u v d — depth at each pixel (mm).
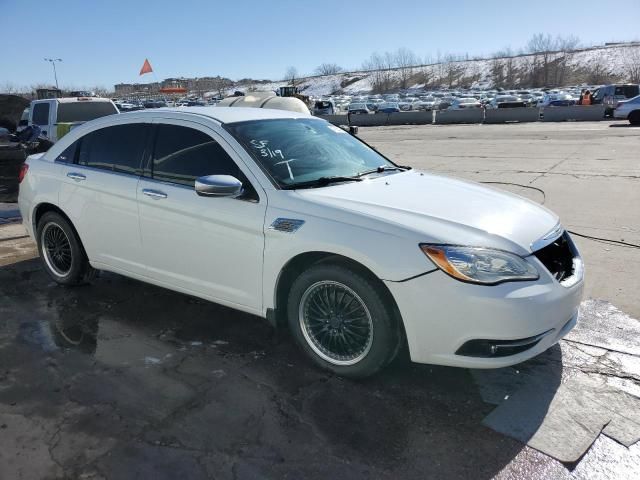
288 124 4305
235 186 3438
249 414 3039
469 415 3020
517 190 9508
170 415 3033
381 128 30859
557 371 3459
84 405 3135
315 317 3471
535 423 2939
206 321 4266
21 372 3516
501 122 30531
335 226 3207
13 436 2850
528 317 2912
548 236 3307
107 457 2686
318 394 3240
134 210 4160
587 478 2543
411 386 3311
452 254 2939
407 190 3682
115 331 4105
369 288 3133
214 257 3760
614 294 4660
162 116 4219
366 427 2922
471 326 2918
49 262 5074
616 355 3646
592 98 35219
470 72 122312
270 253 3447
